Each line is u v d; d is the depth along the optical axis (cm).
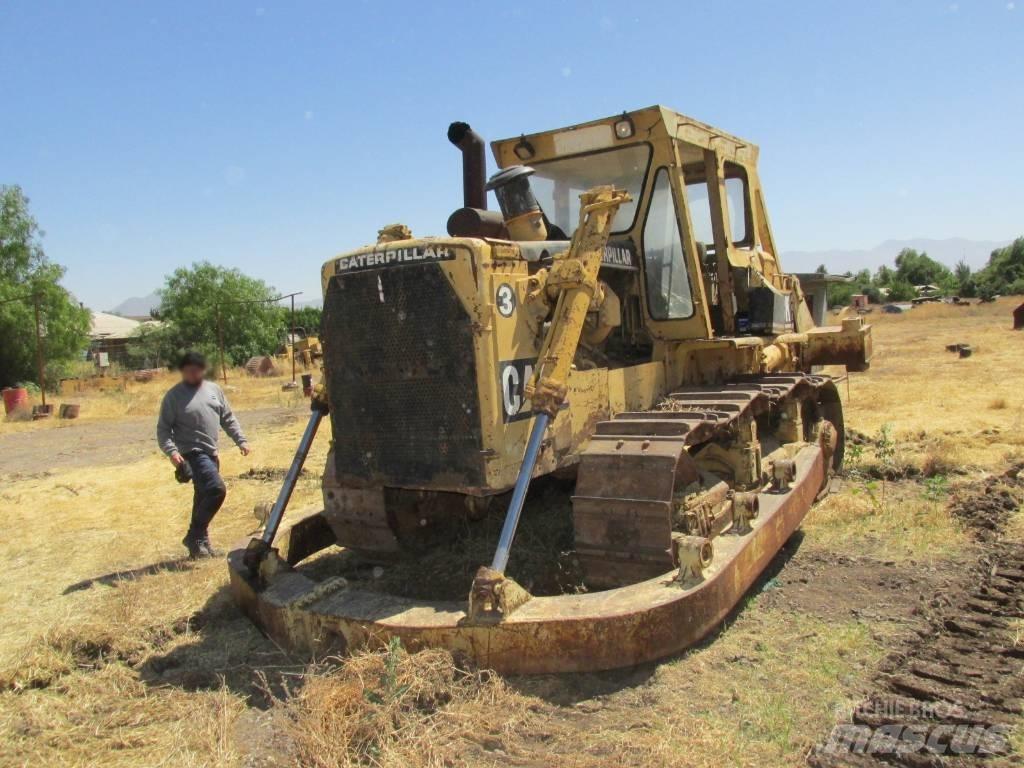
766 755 309
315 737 320
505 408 412
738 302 599
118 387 2769
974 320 3766
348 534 479
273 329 4788
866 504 644
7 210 3206
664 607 360
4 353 3066
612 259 523
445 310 408
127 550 666
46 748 346
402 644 368
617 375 495
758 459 519
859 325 712
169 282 4747
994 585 474
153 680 412
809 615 443
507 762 312
